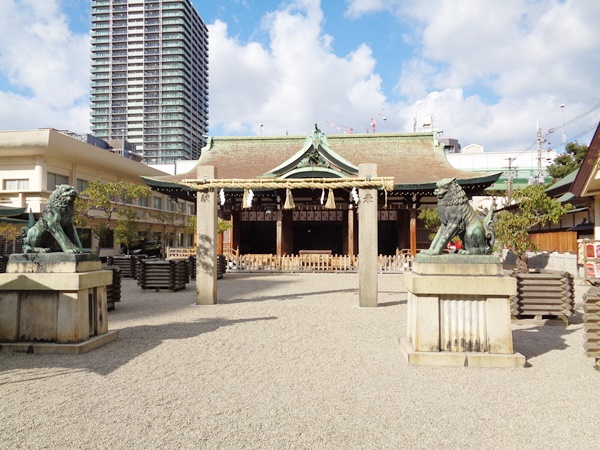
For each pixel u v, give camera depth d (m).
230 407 4.82
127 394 5.20
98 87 118.56
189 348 7.45
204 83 132.00
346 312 11.31
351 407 4.83
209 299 12.66
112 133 118.06
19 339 7.14
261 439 4.06
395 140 31.89
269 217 30.83
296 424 4.38
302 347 7.55
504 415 4.64
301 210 30.28
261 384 5.59
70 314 7.09
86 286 7.20
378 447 3.93
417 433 4.21
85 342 7.16
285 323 9.77
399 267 24.44
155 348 7.44
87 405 4.86
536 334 8.84
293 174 24.34
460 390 5.36
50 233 7.53
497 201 42.84
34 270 7.18
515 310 9.99
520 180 48.34
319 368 6.29
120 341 7.96
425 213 25.70
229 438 4.07
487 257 6.49
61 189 7.52
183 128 118.19
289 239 30.50
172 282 16.33
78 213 23.94
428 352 6.43
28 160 29.03
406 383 5.62
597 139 16.97
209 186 12.60
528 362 6.61
